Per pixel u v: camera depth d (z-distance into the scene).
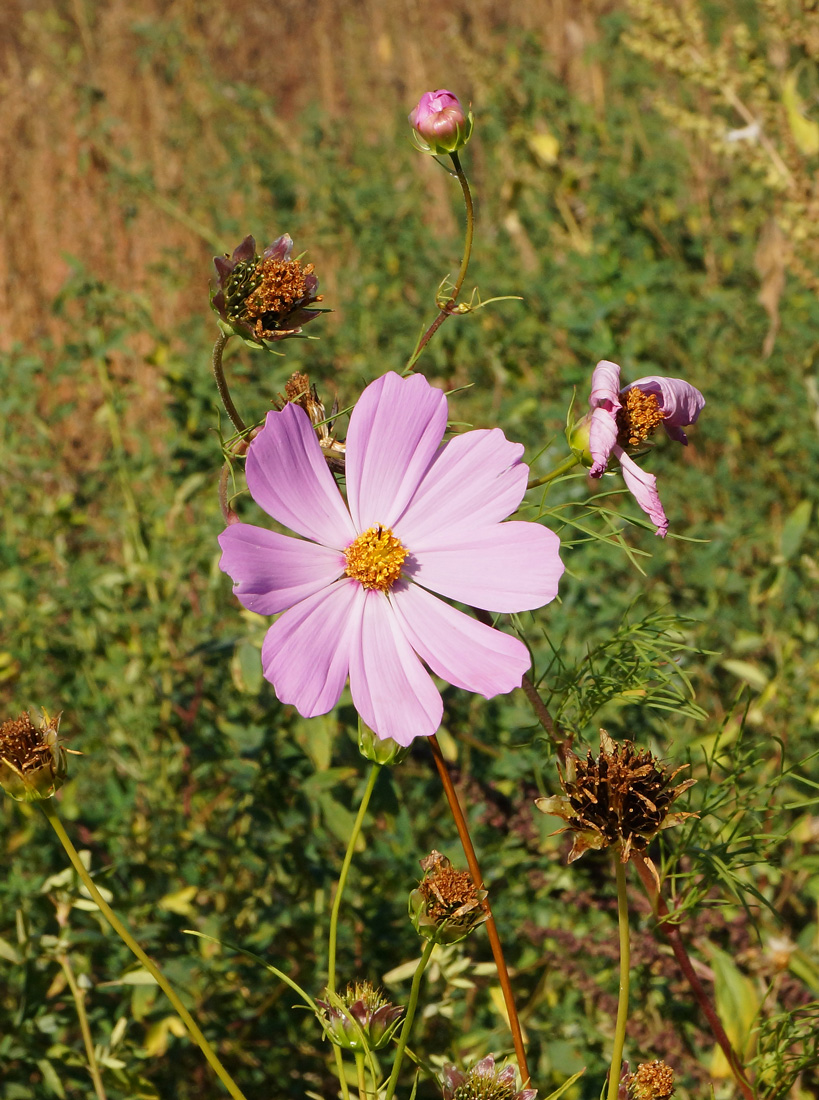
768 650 0.71
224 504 0.35
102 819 0.62
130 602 0.74
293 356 0.88
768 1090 0.41
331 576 0.35
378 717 0.33
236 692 0.66
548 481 0.36
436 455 0.36
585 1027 0.54
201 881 0.61
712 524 0.78
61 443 0.90
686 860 0.48
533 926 0.56
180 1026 0.54
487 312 0.93
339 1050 0.33
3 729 0.33
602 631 0.63
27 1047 0.51
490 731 0.62
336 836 0.59
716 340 0.90
